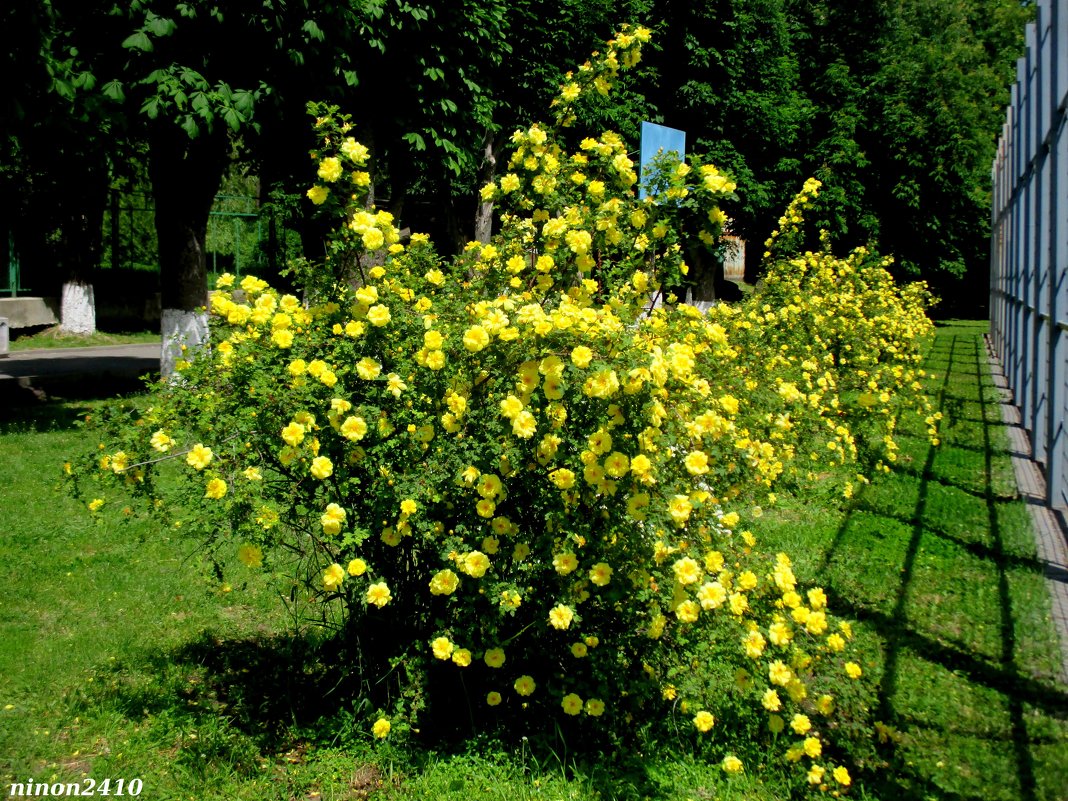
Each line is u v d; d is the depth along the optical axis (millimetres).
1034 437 8578
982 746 3570
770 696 3102
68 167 11359
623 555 3238
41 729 3607
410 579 3574
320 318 3570
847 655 3867
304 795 3270
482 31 10469
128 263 22172
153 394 3543
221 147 9922
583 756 3402
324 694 3863
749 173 16078
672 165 3898
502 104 13227
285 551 3762
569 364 3117
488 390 3332
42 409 10812
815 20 24656
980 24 34906
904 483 7840
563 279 3945
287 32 8547
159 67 8320
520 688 3373
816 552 5797
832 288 9555
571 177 4109
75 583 5133
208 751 3467
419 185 16297
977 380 14805
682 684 3316
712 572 3314
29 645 4332
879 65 24969
